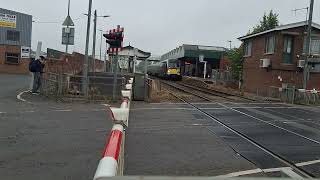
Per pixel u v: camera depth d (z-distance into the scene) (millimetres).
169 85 46969
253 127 15578
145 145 11297
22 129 12844
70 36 24750
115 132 4344
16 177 7711
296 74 38094
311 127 16328
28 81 35938
